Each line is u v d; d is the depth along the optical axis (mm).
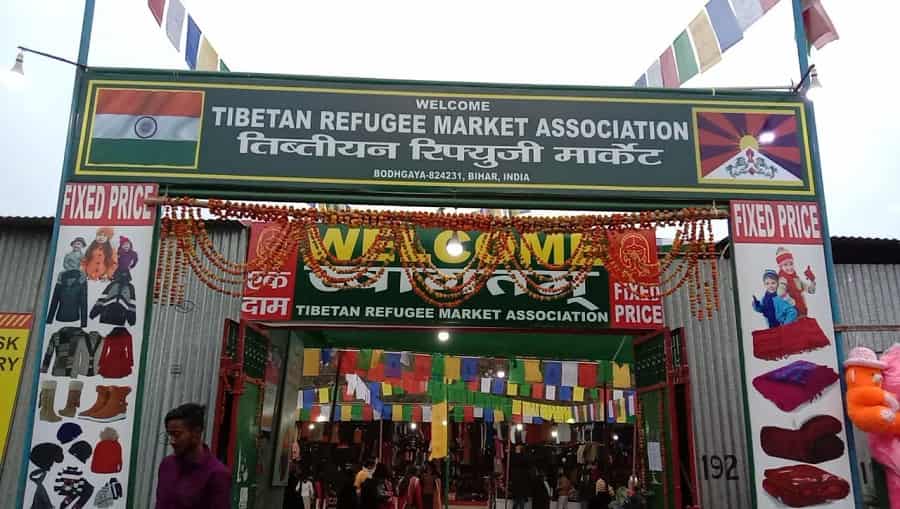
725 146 5836
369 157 5695
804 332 5469
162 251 5918
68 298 5312
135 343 5270
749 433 5309
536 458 15648
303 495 11766
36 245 8406
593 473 14477
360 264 7176
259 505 7855
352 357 9969
